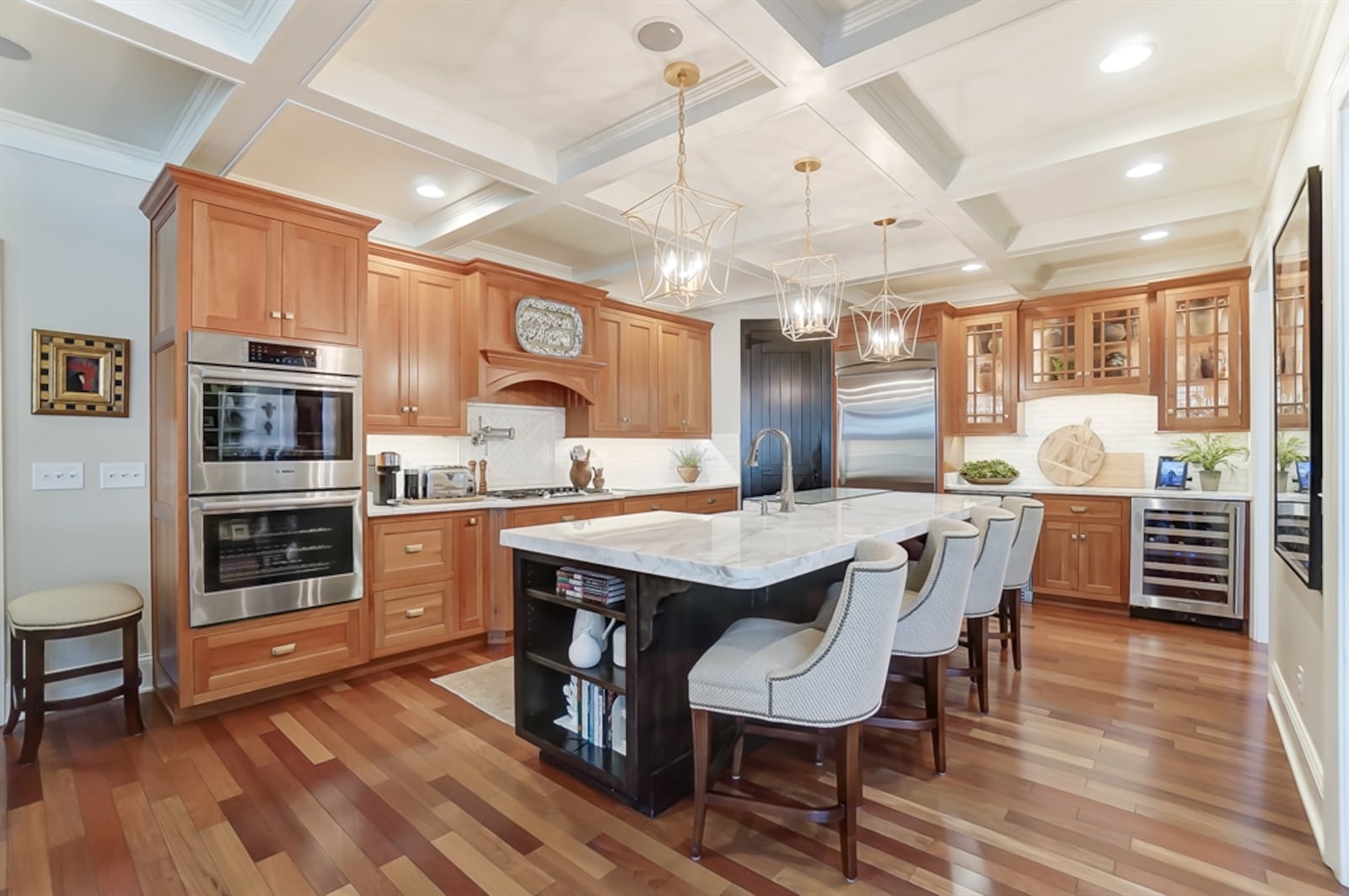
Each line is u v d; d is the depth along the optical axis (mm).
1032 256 4535
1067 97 2662
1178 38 2275
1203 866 1848
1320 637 2053
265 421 2996
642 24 2209
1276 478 2768
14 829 2027
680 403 5848
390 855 1909
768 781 2346
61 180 2957
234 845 1955
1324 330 1952
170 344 2881
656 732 2143
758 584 1716
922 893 1738
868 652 1746
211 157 2918
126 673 2693
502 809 2146
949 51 2340
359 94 2475
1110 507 4633
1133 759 2465
